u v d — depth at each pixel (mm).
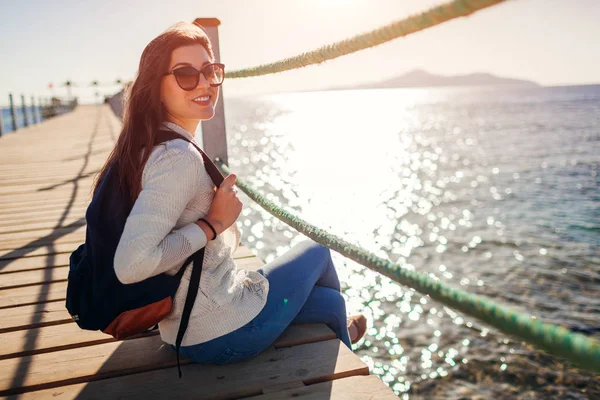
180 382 1713
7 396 1709
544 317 8680
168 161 1278
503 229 15094
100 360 1904
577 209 17422
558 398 6211
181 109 1420
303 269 1811
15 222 4188
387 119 88812
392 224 16125
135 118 1354
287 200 19547
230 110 153000
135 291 1358
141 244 1209
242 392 1638
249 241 13875
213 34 3645
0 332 2195
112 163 1401
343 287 10297
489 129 56656
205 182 1385
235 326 1586
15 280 2854
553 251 12719
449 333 8078
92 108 31859
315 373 1721
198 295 1500
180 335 1505
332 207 18547
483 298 809
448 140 46219
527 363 7035
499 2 679
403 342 7836
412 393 6492
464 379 6746
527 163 29047
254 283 1681
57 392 1719
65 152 8891
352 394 1609
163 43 1363
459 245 13602
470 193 21266
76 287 1415
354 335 2174
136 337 2090
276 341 1905
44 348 2020
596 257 12055
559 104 114812
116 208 1328
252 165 30281
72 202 4926
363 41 1090
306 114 118062
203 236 1364
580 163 27906
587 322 8391
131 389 1700
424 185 23547
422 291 954
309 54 1480
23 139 11422
